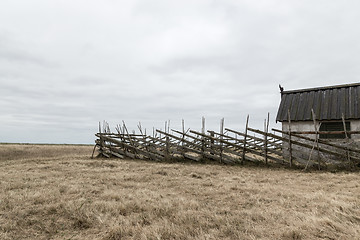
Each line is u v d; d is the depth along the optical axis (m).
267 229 4.07
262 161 13.61
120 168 11.93
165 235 3.83
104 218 4.62
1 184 7.73
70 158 16.64
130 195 6.38
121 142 17.36
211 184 8.32
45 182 8.13
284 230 3.86
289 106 16.50
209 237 3.74
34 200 5.86
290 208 5.32
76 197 6.28
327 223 4.11
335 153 11.91
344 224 4.02
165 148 16.25
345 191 6.95
